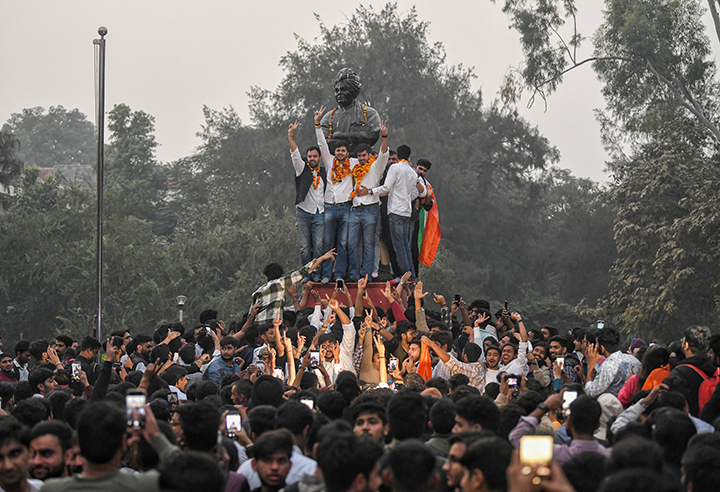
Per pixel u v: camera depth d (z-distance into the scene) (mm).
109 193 94375
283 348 21703
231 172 113000
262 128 111938
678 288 69812
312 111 109000
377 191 30125
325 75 108812
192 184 139125
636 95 79938
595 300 114000
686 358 16984
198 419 10719
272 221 95375
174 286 85750
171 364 20141
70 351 24656
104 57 31891
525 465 7402
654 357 17031
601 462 9516
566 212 127562
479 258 110750
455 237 109375
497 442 8562
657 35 76875
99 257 30469
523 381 16500
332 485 8766
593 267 117062
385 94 108188
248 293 86062
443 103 109625
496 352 21500
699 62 77500
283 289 26859
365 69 108125
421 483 8594
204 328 25781
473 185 115812
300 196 30938
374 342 24219
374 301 30328
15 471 10219
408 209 30828
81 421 9258
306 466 10742
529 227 116562
